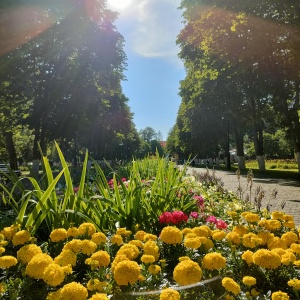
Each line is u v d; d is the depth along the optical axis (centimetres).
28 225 325
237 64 1917
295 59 1830
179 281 200
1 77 1507
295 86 2258
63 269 204
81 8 2367
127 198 396
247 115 3086
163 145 13762
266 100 2783
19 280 213
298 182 1895
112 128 5109
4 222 379
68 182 375
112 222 368
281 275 249
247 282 215
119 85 3338
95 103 2914
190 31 2191
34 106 2595
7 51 1427
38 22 1689
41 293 212
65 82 2578
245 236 282
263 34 1680
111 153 5700
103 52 2702
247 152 7775
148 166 1144
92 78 2762
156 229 391
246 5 1585
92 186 453
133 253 238
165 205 440
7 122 2375
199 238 272
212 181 1044
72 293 168
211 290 231
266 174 2739
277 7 1543
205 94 2933
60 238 280
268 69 2003
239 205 632
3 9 1259
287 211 834
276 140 7081
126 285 212
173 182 512
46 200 356
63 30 2272
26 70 1688
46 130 2808
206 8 1861
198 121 4053
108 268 245
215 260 229
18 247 293
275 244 286
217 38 1856
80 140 4916
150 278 228
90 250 245
